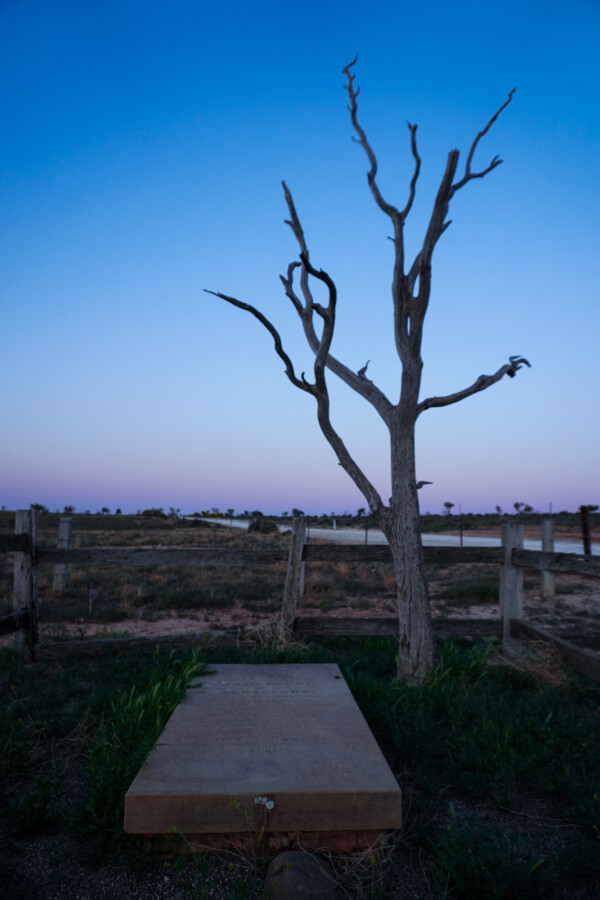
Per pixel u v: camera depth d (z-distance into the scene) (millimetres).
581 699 6141
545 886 3279
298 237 6906
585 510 11656
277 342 6316
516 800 4234
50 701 5793
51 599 12852
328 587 14492
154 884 3352
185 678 5703
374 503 6770
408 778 4543
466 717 5391
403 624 6523
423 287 6578
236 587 14414
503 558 7996
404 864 3568
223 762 3980
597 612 11281
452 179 6469
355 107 6949
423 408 6734
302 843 3609
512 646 7766
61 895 3256
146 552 7902
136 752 4164
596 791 4141
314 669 6176
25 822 3770
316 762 3996
